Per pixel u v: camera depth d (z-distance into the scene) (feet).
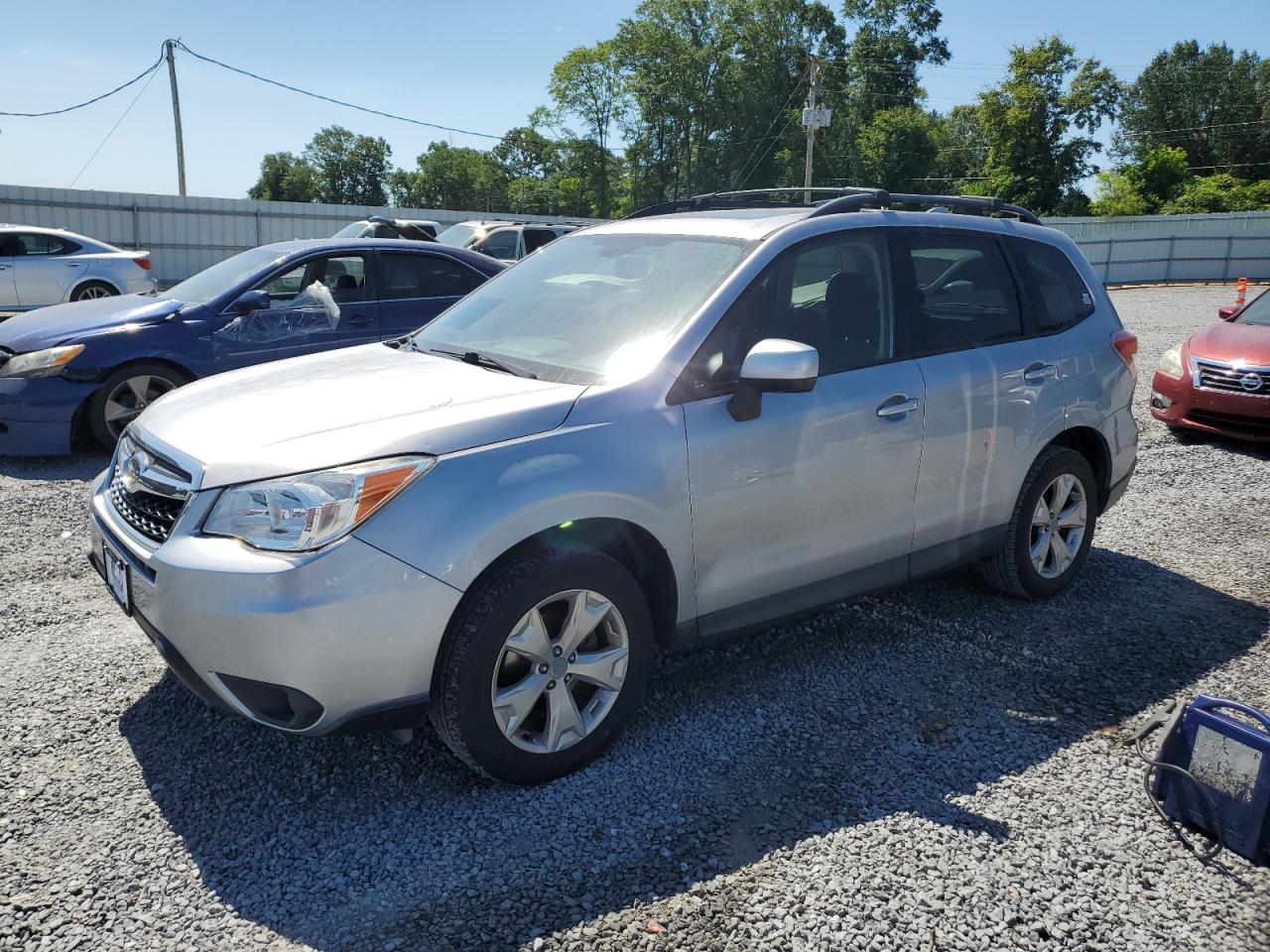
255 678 8.41
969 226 13.71
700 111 193.77
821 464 11.25
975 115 183.32
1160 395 26.91
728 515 10.59
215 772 9.77
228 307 23.09
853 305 12.00
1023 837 9.00
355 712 8.63
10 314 49.14
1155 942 7.72
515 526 8.96
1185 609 14.61
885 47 202.28
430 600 8.64
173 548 8.73
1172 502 20.56
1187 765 9.25
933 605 14.60
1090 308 15.03
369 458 8.62
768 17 193.26
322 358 12.37
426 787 9.59
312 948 7.45
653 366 10.32
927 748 10.52
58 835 8.69
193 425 9.78
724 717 11.10
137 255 53.67
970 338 13.15
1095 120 173.47
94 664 12.03
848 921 7.83
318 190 302.66
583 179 209.05
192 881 8.17
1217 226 116.37
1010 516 13.83
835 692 11.76
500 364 11.21
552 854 8.61
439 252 26.37
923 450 12.27
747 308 11.00
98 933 7.51
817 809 9.35
